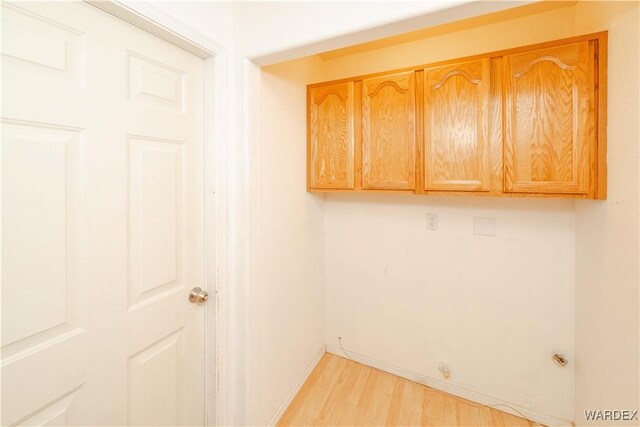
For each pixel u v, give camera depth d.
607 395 1.12
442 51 1.77
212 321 1.29
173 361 1.16
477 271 1.73
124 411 0.98
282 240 1.62
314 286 2.05
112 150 0.91
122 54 0.93
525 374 1.63
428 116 1.47
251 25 1.26
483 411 1.68
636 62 0.92
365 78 1.64
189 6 1.08
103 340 0.91
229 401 1.35
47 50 0.75
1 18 0.67
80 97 0.82
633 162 0.94
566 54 1.19
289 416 1.65
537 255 1.58
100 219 0.88
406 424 1.59
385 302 2.02
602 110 1.13
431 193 1.49
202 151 1.25
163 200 1.09
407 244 1.93
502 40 1.61
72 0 0.79
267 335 1.50
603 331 1.16
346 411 1.68
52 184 0.77
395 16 0.99
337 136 1.75
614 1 1.06
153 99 1.04
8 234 0.70
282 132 1.58
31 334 0.74
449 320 1.82
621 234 1.01
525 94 1.26
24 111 0.71
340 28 1.09
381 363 2.05
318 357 2.14
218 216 1.26
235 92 1.30
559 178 1.22
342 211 2.14
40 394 0.77
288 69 1.63
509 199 1.63
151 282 1.05
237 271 1.34
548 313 1.56
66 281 0.81
